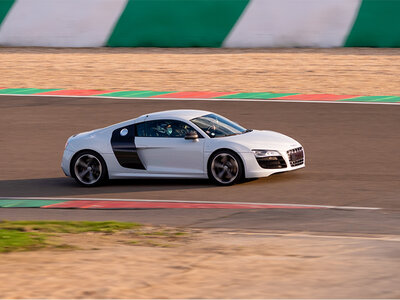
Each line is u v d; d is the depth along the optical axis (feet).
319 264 82.12
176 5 354.74
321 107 234.17
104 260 86.02
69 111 242.78
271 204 128.77
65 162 158.81
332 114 223.30
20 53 357.61
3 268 81.61
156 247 95.50
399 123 207.31
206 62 320.91
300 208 124.47
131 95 265.75
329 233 104.22
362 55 319.47
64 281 75.25
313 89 265.34
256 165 144.56
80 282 74.79
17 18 372.79
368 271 78.18
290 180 150.41
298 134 199.93
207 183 151.64
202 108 239.09
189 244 97.60
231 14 349.20
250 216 119.14
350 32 334.85
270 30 342.85
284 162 147.23
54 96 269.64
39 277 77.05
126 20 359.87
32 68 323.37
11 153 194.08
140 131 155.43
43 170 175.63
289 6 344.49
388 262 82.53
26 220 123.24
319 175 154.61
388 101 239.91
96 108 245.65
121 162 154.81
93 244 97.91
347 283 73.31
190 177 149.69
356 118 216.33
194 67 312.09
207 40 351.46
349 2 337.52
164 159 151.64
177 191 145.28
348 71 291.99
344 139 191.72
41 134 213.87
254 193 139.03
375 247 92.02
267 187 144.15
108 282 74.69
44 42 369.09
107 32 362.33
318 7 339.77
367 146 182.91
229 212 123.24
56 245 96.68
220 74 297.53
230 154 145.69
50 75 308.81
